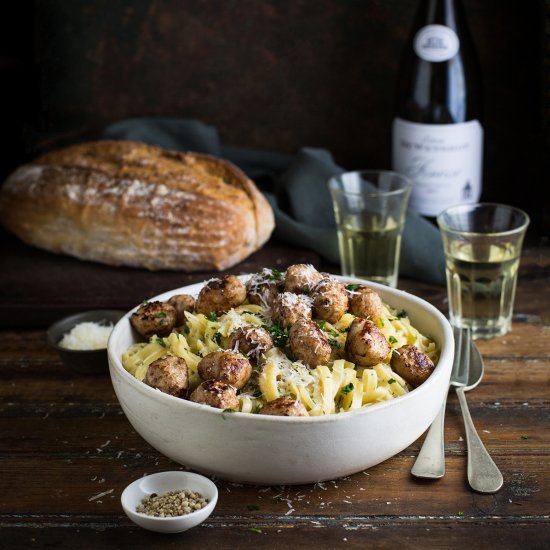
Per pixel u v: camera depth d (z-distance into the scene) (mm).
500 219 1894
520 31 2336
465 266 1793
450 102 2250
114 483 1360
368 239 1994
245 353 1347
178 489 1265
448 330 1417
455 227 1908
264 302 1468
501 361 1709
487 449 1418
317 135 2512
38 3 2432
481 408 1541
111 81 2502
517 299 1979
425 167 2213
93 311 1803
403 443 1278
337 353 1378
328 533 1227
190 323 1464
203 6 2420
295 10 2404
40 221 2104
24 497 1331
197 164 2186
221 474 1271
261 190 2438
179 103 2512
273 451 1203
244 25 2430
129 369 1407
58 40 2463
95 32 2457
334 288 1406
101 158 2221
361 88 2455
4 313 1884
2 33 2457
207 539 1222
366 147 2510
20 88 2502
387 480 1337
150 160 2172
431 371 1335
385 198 1952
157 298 1540
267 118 2512
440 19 2213
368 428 1212
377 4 2373
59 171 2146
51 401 1617
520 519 1246
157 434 1269
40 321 1894
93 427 1526
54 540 1232
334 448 1208
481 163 2264
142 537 1232
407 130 2209
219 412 1194
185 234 1980
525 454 1401
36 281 1991
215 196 2055
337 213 2018
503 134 2436
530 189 2465
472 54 2291
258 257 2100
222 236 1980
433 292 2012
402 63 2326
